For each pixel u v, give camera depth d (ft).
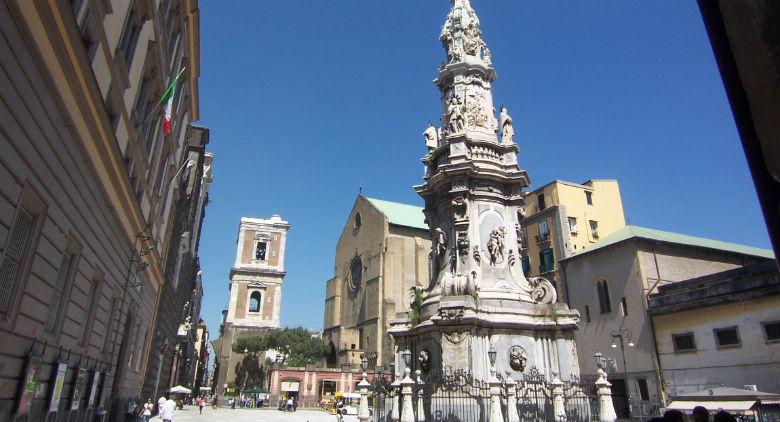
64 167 39.32
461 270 85.76
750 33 5.10
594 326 152.15
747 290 116.67
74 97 37.96
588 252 157.99
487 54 107.14
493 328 77.97
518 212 93.30
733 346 117.08
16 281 34.55
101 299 59.36
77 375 51.67
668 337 131.03
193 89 109.40
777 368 108.58
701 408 32.78
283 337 275.80
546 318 81.41
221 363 306.55
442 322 76.54
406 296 242.78
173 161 101.71
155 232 91.81
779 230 4.92
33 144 32.89
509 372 75.87
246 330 319.47
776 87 4.81
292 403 224.12
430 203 99.40
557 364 78.95
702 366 121.90
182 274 171.32
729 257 157.07
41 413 42.63
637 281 141.38
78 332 51.44
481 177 91.20
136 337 92.53
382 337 232.32
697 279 133.08
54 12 31.22
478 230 88.58
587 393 72.74
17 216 34.24
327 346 275.80
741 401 93.81
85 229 48.19
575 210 183.42
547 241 178.81
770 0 4.96
